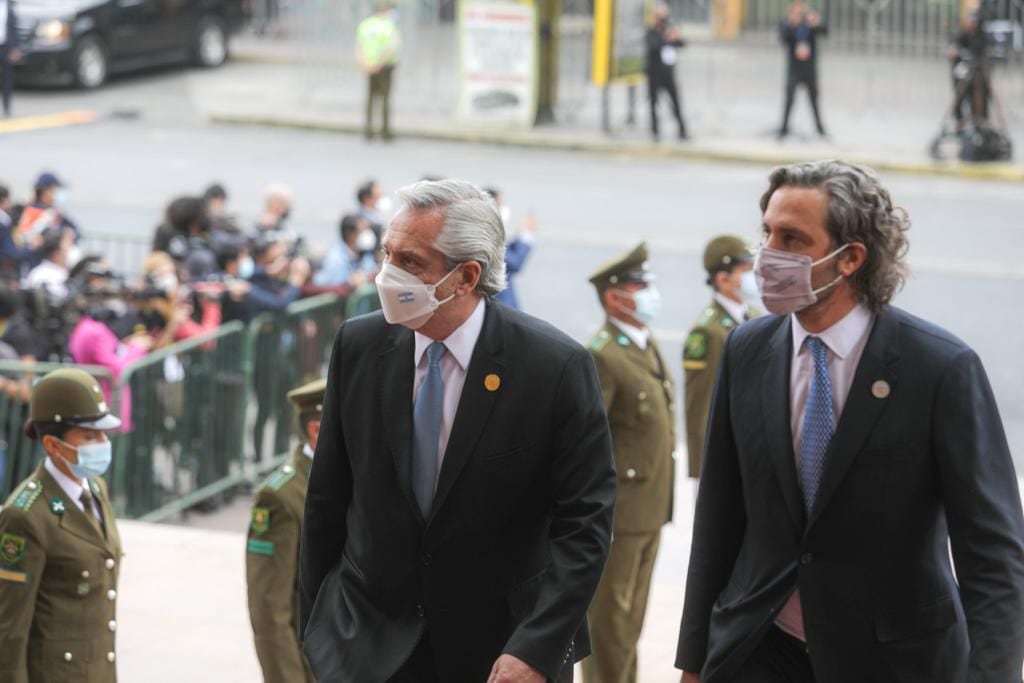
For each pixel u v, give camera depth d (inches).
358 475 294.8
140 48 1930.4
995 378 938.1
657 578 621.0
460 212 282.7
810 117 1787.6
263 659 389.7
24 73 1838.1
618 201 1403.8
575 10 1780.3
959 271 1159.6
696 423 539.2
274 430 811.4
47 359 741.3
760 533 289.3
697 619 298.5
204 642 535.8
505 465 286.8
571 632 281.6
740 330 297.7
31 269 953.5
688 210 1371.8
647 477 483.5
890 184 1493.6
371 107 1662.2
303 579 306.3
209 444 755.4
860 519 278.8
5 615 366.0
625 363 483.5
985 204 1408.7
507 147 1657.2
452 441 286.7
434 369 290.4
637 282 486.3
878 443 277.1
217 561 622.2
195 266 825.5
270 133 1712.6
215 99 1863.9
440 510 287.0
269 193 944.9
